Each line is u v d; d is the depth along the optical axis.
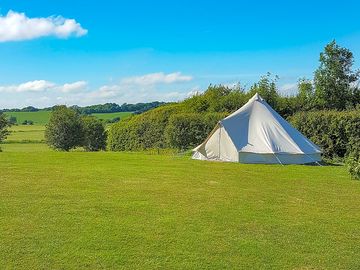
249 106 21.14
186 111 34.03
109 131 38.34
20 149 41.97
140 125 33.84
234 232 8.44
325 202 11.19
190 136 28.42
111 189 12.52
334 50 30.28
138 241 7.79
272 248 7.57
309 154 19.81
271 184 13.76
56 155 23.41
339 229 8.76
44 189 12.37
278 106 30.72
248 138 19.88
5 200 10.84
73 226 8.63
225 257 7.11
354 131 21.25
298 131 21.09
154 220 9.17
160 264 6.75
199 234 8.26
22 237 7.89
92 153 25.41
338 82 30.72
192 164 18.78
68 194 11.70
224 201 11.10
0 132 34.72
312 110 28.33
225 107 32.38
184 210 10.07
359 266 6.82
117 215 9.53
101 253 7.16
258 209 10.29
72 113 42.50
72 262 6.77
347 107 28.61
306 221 9.31
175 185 13.33
